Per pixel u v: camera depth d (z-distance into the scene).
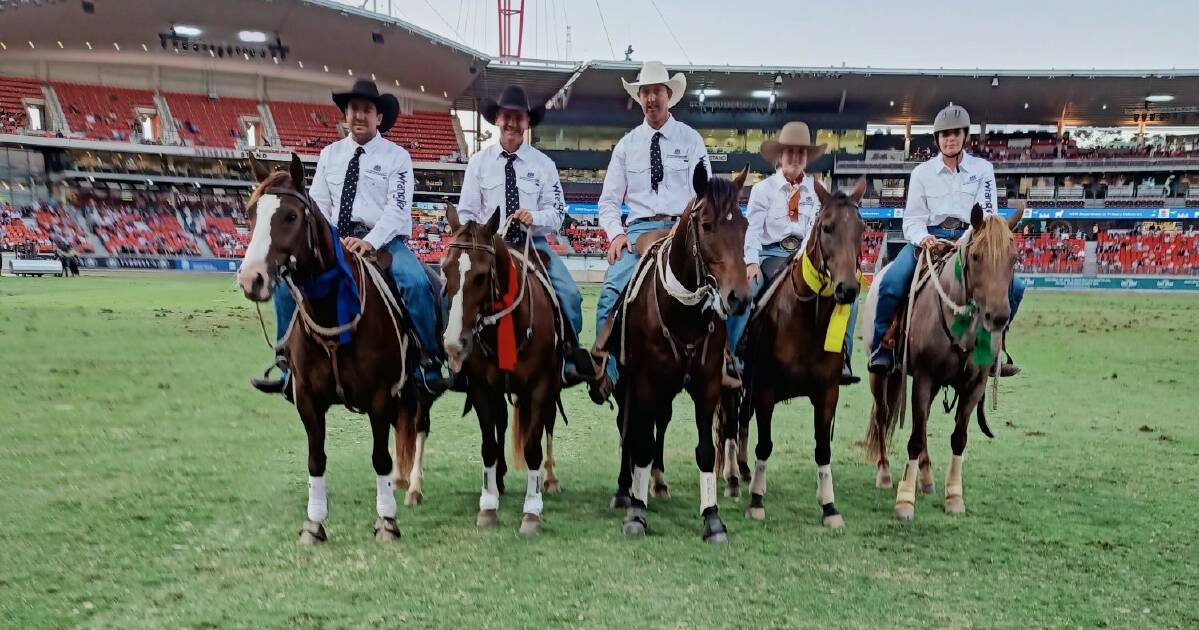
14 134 40.22
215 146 45.41
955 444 5.83
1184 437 8.15
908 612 4.01
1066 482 6.51
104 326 16.22
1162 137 50.56
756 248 6.41
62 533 4.91
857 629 3.81
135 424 7.95
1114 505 5.88
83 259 38.72
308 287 4.70
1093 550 4.93
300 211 4.52
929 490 6.33
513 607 3.98
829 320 5.29
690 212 4.76
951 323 5.59
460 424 8.55
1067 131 54.03
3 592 4.07
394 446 7.04
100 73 46.03
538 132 49.16
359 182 6.03
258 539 4.90
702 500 5.17
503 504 5.86
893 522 5.50
